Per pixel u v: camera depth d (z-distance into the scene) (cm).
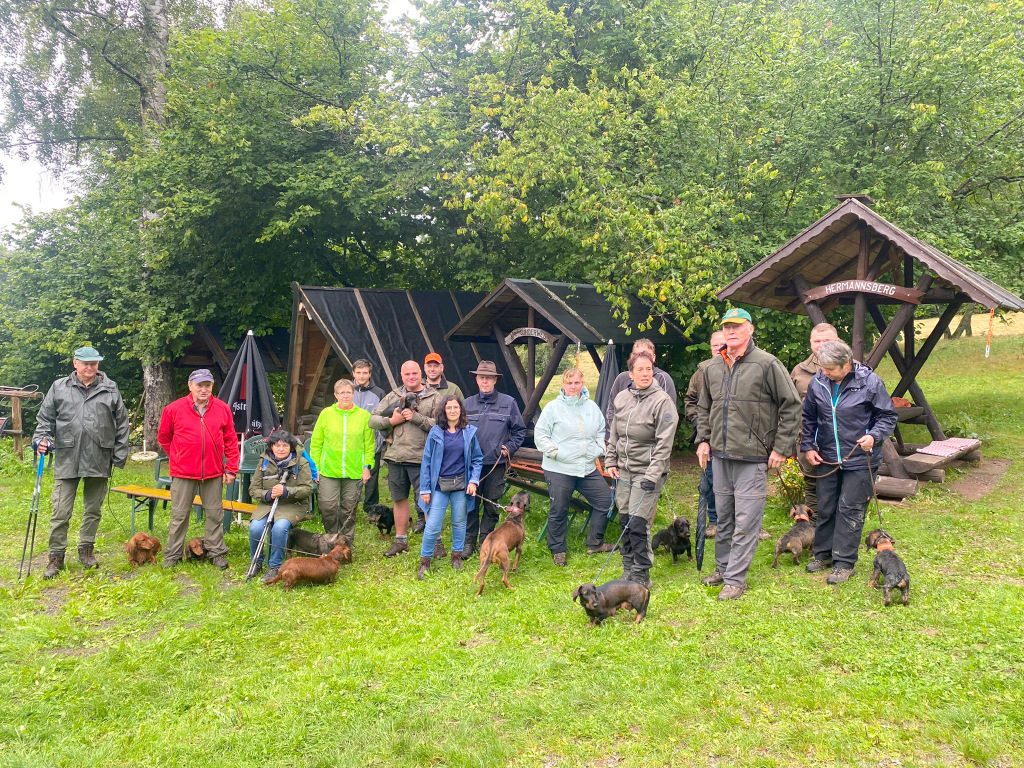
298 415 1225
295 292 1152
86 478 699
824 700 389
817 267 955
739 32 1422
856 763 337
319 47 1500
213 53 1423
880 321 1113
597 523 721
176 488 705
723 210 1159
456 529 695
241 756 375
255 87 1429
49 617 581
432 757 368
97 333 1503
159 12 1650
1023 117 1270
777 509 815
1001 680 395
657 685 418
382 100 1435
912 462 899
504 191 1257
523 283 1031
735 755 351
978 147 1234
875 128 1258
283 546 678
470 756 361
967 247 1158
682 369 1332
